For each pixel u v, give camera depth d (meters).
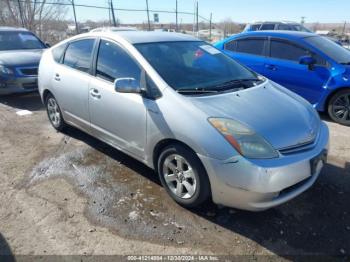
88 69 3.99
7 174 3.73
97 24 17.17
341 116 5.61
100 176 3.69
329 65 5.64
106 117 3.71
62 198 3.26
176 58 3.57
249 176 2.57
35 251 2.57
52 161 4.05
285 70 6.12
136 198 3.26
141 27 18.25
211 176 2.73
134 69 3.40
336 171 3.85
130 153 3.58
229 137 2.64
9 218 2.95
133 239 2.71
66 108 4.50
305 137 2.87
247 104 3.03
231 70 3.84
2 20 16.77
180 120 2.85
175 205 3.15
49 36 18.36
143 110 3.18
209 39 19.67
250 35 6.75
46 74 4.76
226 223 2.91
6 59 6.66
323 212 3.08
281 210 3.10
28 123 5.47
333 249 2.63
